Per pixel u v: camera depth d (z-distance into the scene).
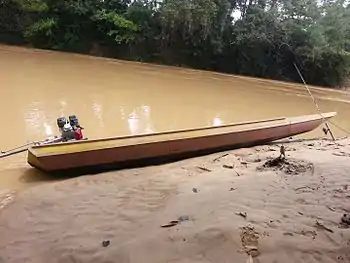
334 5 20.67
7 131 7.89
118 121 9.23
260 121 8.11
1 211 4.59
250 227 3.61
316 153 6.83
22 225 4.22
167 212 4.19
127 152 6.24
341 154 6.82
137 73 17.12
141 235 3.72
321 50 19.91
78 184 5.46
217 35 21.56
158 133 6.68
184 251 3.34
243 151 7.30
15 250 3.69
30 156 5.75
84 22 23.06
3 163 6.31
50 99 10.75
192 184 5.10
